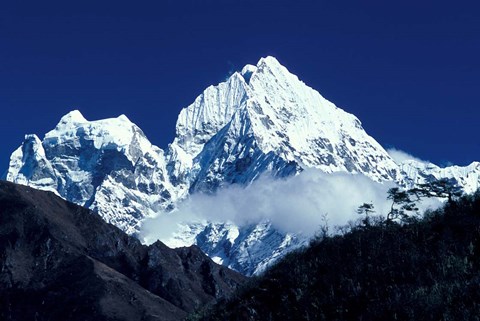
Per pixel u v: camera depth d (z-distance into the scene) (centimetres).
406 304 10169
